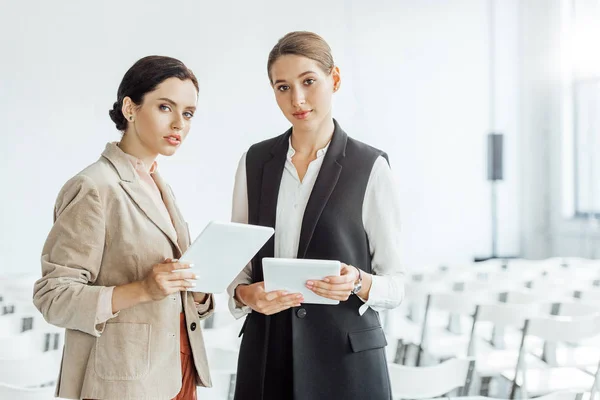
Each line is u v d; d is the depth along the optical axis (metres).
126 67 8.33
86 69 8.17
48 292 1.48
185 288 1.51
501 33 9.80
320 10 9.13
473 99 9.76
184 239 1.74
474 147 9.75
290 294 1.63
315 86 1.73
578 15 9.50
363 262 1.80
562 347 4.32
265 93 8.91
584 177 9.52
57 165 8.07
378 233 1.82
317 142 1.84
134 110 1.63
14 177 7.91
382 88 9.42
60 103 8.08
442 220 9.66
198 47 8.64
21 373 2.44
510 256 9.87
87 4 8.17
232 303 1.82
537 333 3.27
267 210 1.82
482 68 9.77
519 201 9.92
